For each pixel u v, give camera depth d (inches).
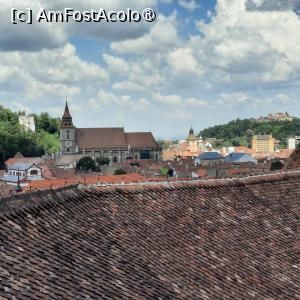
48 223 920.3
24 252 813.2
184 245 1063.0
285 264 1142.3
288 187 1449.3
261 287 1036.5
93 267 875.4
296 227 1294.3
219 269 1038.4
